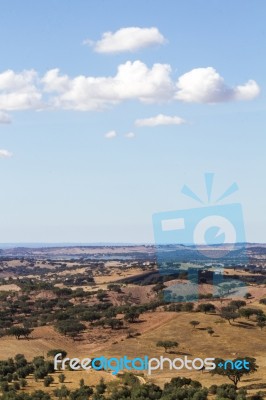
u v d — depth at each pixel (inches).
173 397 3137.3
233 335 5128.0
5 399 3147.1
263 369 4180.6
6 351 4992.6
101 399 3112.7
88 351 4906.5
